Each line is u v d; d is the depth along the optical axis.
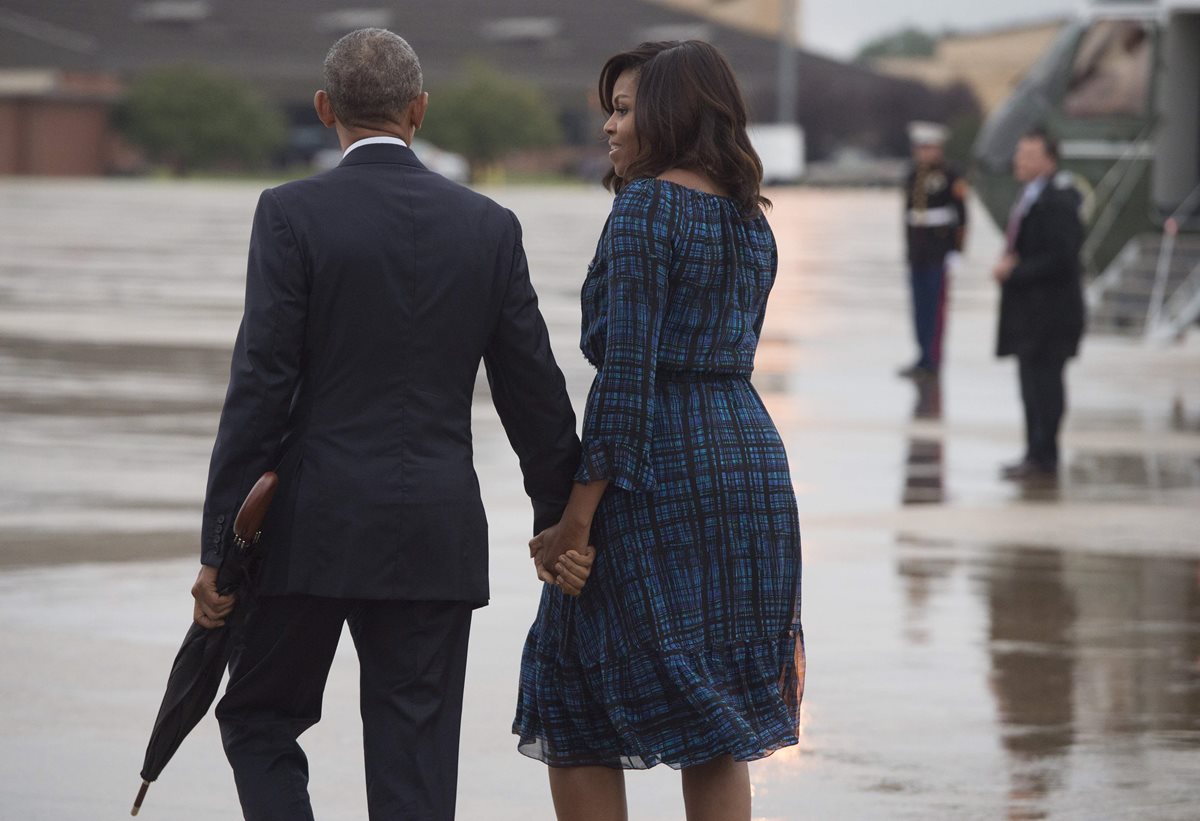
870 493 36.44
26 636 23.83
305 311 13.33
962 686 22.06
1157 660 23.44
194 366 57.38
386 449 13.43
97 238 129.25
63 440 41.94
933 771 18.70
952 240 57.97
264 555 13.50
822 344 68.94
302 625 13.69
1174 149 68.75
